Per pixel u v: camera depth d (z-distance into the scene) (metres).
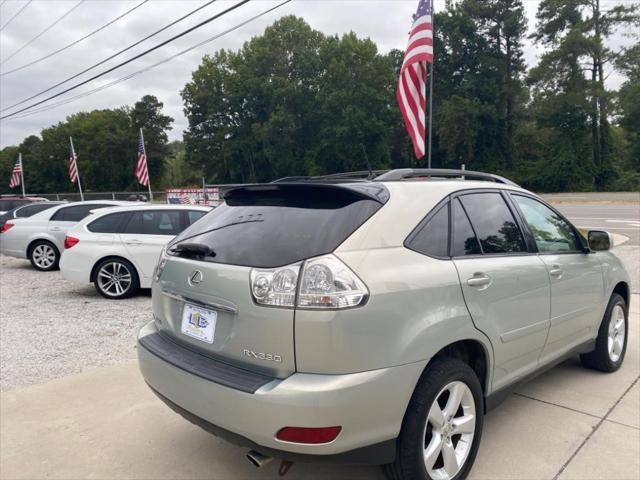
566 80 47.69
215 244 2.67
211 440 3.32
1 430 3.45
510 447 3.15
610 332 4.38
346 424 2.14
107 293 7.81
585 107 46.72
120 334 5.80
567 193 44.94
